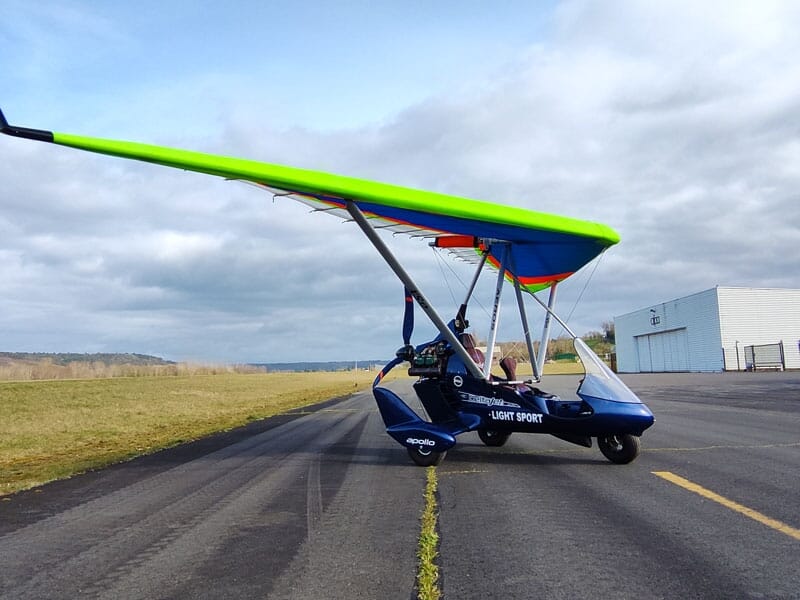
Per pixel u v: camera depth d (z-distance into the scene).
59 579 4.03
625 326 65.75
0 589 3.87
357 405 21.27
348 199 6.75
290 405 22.67
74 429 14.64
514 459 8.36
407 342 8.48
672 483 6.43
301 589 3.73
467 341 8.40
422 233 8.61
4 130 5.17
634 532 4.72
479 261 10.09
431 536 4.75
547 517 5.23
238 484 7.09
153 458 9.44
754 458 7.76
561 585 3.67
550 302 10.02
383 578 3.88
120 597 3.70
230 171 6.16
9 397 28.28
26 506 6.25
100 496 6.63
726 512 5.22
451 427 8.23
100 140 5.61
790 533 4.58
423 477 7.21
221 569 4.13
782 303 45.25
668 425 11.55
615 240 8.04
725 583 3.65
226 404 23.75
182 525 5.30
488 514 5.39
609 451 7.83
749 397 18.69
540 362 9.49
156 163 5.95
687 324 50.41
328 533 4.93
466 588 3.67
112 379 56.22
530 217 7.39
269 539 4.81
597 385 7.69
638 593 3.53
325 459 8.84
